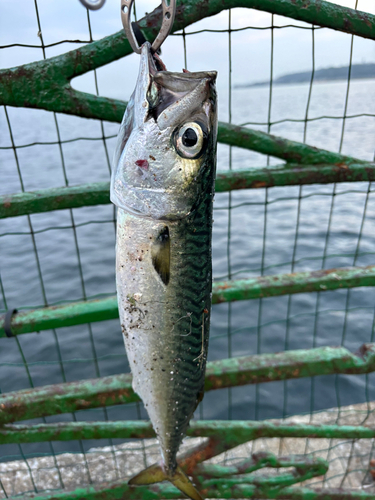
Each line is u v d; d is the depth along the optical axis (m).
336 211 1.68
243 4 0.26
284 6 0.26
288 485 0.34
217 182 0.31
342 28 0.27
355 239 1.36
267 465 0.34
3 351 0.83
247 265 1.20
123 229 0.22
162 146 0.21
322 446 0.53
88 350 0.83
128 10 0.19
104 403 0.30
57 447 0.64
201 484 0.33
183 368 0.25
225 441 0.33
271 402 0.70
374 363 0.31
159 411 0.26
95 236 1.46
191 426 0.32
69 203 0.31
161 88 0.21
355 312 0.94
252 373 0.31
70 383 0.31
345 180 0.32
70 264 1.22
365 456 0.52
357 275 0.34
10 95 0.26
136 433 0.31
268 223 1.57
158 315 0.24
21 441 0.30
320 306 0.98
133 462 0.51
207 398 0.72
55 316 0.31
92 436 0.31
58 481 0.48
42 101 0.27
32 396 0.30
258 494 0.34
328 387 0.73
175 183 0.22
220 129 0.30
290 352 0.32
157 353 0.25
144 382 0.25
